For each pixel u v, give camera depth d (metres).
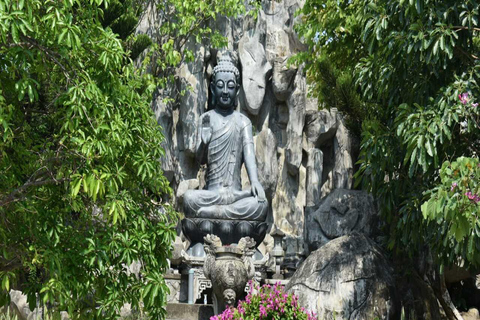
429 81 8.73
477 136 9.11
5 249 5.88
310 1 12.37
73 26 5.46
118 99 6.10
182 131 14.38
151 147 6.36
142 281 6.34
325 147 15.36
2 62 5.75
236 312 7.63
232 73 13.36
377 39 8.84
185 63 14.55
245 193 12.62
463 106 7.93
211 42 14.40
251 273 8.95
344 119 12.62
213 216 12.31
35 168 6.26
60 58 5.93
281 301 7.73
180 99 14.44
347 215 13.38
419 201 8.82
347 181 14.73
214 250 8.91
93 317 6.26
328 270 10.45
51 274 5.59
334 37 12.04
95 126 5.77
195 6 13.54
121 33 12.23
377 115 11.43
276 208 14.59
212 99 13.53
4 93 6.13
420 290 10.80
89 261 5.88
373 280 10.34
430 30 7.96
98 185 5.43
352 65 11.96
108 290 6.09
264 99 15.00
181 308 9.45
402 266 11.01
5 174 6.20
